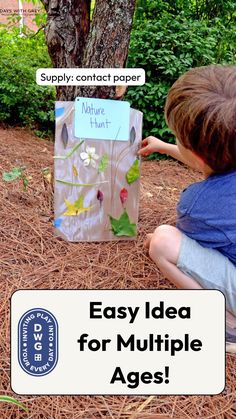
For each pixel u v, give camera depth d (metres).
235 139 0.98
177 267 1.14
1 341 1.14
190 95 1.00
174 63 3.30
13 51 4.11
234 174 1.05
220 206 1.05
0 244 1.50
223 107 0.96
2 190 1.87
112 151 1.48
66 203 1.51
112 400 1.03
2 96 3.71
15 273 1.37
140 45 3.32
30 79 3.81
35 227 1.61
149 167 2.96
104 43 1.45
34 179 2.08
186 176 2.79
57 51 1.59
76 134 1.45
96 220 1.54
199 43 3.38
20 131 3.79
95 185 1.50
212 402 1.03
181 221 1.14
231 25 4.23
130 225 1.57
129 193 1.54
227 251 1.11
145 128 3.49
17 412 0.96
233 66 1.09
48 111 3.92
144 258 1.49
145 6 3.91
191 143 1.04
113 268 1.43
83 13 1.55
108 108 1.45
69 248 1.52
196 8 4.34
